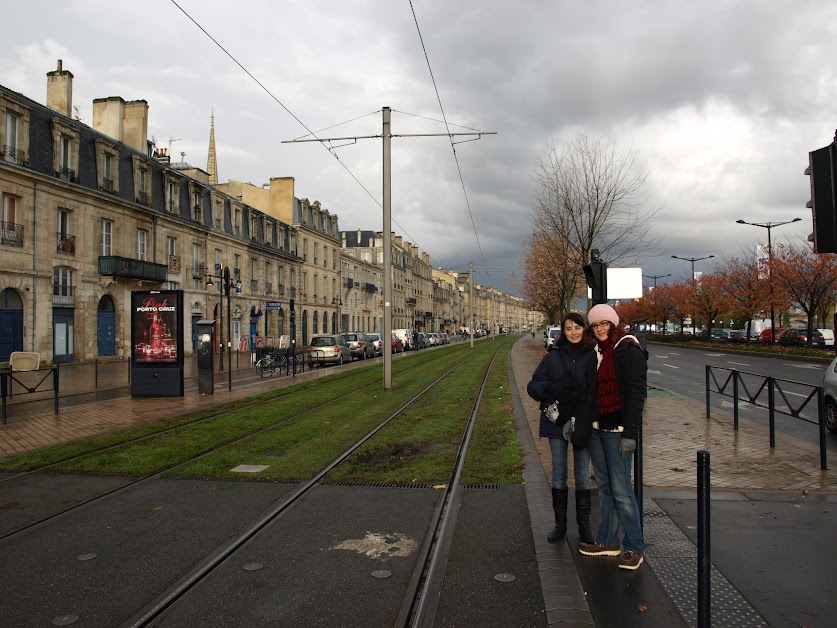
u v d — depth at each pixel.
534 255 39.84
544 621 3.46
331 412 11.98
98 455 7.86
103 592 3.87
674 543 4.56
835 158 3.40
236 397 14.77
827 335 38.06
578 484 4.56
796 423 10.54
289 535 4.92
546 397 4.47
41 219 26.08
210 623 3.48
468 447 8.33
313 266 58.31
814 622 3.37
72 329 28.23
